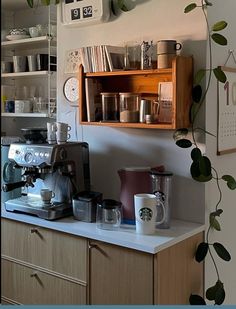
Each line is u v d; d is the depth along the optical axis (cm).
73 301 213
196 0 213
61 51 269
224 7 229
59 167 228
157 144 232
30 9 340
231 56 241
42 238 224
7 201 244
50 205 230
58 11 263
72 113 267
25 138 250
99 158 258
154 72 209
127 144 245
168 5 223
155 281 182
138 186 214
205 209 220
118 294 194
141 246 183
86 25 254
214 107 225
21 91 350
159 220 208
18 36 315
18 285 238
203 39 212
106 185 255
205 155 217
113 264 195
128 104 223
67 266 214
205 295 217
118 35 243
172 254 193
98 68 228
